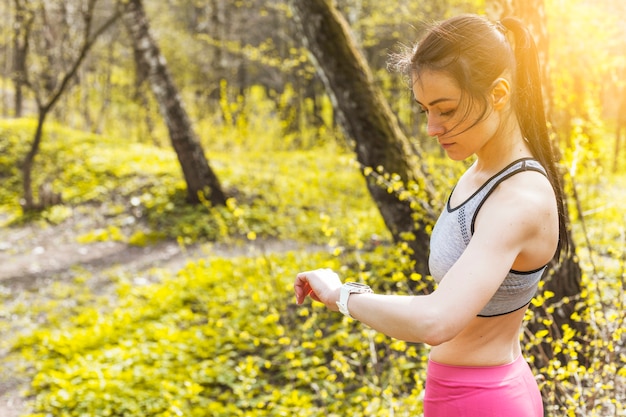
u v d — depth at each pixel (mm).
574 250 4109
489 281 1378
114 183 14461
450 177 4547
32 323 8516
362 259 7211
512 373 1609
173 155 16609
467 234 1507
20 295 9562
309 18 5320
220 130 17797
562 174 4023
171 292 8773
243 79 27688
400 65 1525
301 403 4832
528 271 1487
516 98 1509
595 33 8508
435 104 1446
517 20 1534
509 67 1467
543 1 4324
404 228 5129
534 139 1539
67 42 21422
